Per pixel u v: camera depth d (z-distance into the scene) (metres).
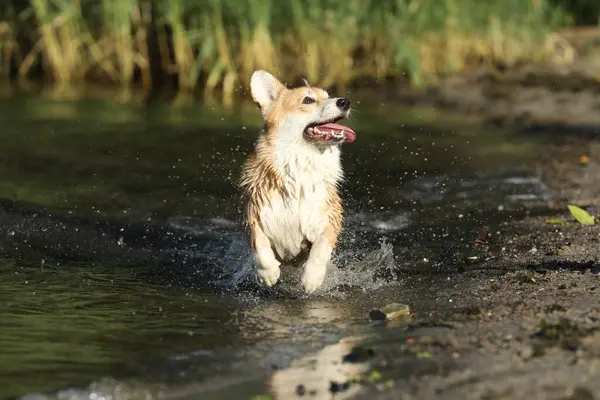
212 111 21.11
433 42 25.17
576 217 10.91
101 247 11.86
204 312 9.23
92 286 10.23
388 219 12.97
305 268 9.74
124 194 14.34
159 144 17.75
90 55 25.39
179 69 24.31
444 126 19.36
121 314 9.14
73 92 23.83
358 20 24.42
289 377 7.25
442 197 14.12
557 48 27.22
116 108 21.61
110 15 24.45
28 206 13.27
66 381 7.20
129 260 11.40
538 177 15.15
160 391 7.00
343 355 7.69
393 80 24.38
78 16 24.70
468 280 9.95
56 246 11.81
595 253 10.62
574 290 9.12
